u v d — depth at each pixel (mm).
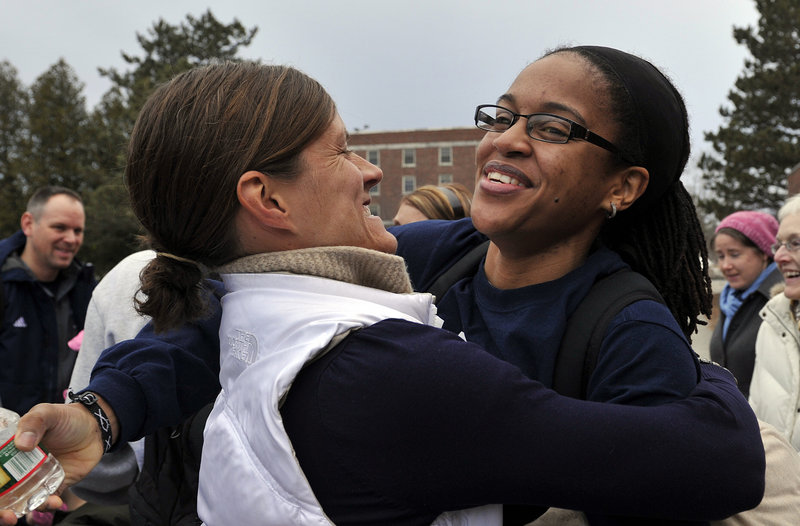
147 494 1646
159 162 989
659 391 967
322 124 1026
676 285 1315
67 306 3818
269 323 954
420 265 1451
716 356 4059
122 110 33625
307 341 899
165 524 1609
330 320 906
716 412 931
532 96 1163
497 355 1178
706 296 1346
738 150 30406
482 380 855
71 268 3863
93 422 989
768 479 1115
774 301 3229
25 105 40188
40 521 2158
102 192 26844
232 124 973
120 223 26312
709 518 903
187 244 1033
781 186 29812
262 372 913
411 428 847
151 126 1006
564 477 833
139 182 1021
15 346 3582
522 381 875
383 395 855
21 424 880
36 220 3738
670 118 1167
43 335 3662
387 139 45469
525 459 834
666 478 849
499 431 840
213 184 977
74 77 38750
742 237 3967
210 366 1232
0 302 3518
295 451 883
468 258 1393
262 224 1015
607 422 854
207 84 1000
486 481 847
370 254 1025
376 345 891
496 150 1208
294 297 970
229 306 1048
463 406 844
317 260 1003
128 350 1176
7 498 858
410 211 3047
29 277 3639
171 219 1014
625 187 1178
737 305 4004
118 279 2287
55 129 36531
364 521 865
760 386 3176
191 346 1209
